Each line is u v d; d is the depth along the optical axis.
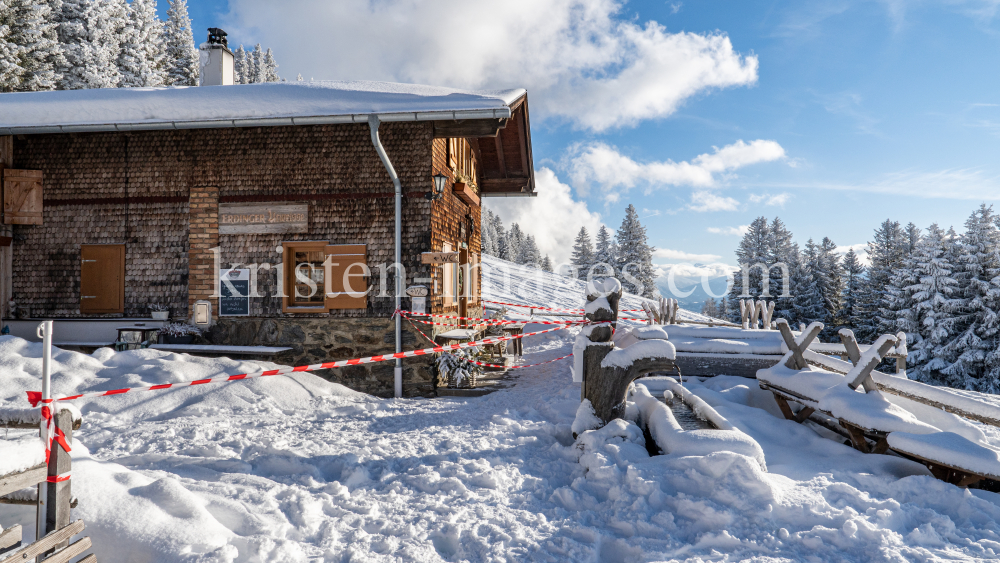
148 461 4.48
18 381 6.74
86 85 29.52
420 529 3.34
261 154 9.53
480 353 11.21
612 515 3.46
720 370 8.05
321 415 6.72
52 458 2.33
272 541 2.96
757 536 3.09
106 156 9.74
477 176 14.31
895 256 48.09
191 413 6.61
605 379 5.09
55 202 9.79
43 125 9.02
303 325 9.36
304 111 8.73
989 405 4.30
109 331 9.55
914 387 4.88
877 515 3.27
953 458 3.72
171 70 43.72
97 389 6.91
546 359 12.44
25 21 26.53
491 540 3.20
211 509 3.28
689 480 3.70
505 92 9.65
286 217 9.45
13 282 9.81
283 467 4.50
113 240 9.73
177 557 2.69
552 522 3.47
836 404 4.75
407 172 9.29
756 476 3.53
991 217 31.12
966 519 3.35
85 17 30.64
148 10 43.59
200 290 9.56
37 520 2.33
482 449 5.05
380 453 4.93
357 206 9.35
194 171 9.61
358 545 3.12
